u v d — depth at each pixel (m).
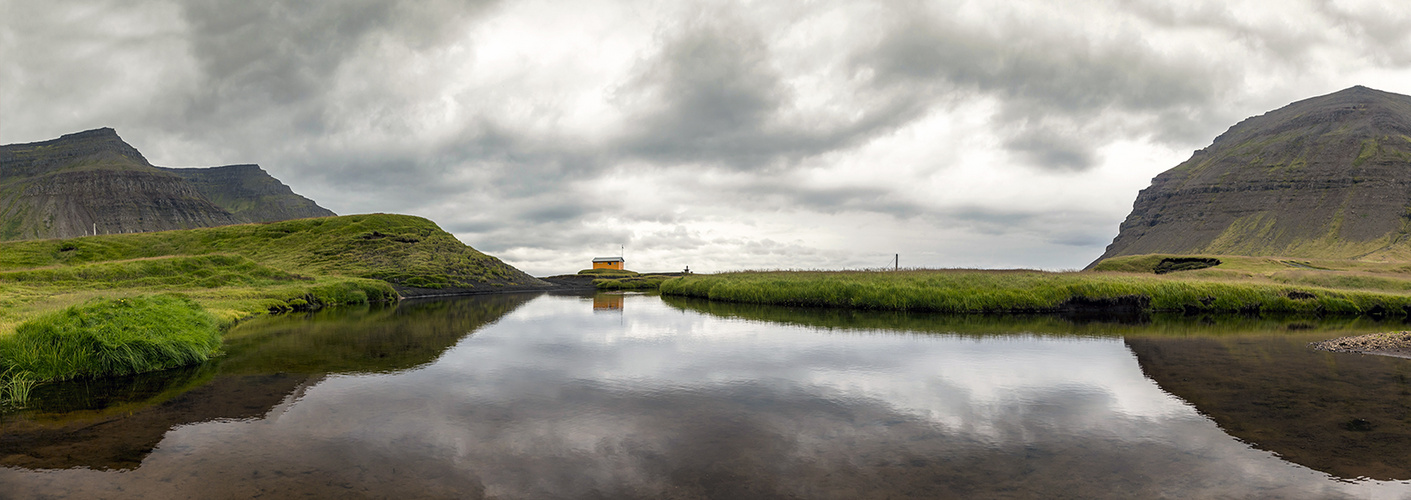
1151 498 6.89
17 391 12.11
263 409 11.16
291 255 92.25
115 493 7.04
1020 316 30.19
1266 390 12.77
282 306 40.34
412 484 7.31
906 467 7.93
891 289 35.50
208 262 55.94
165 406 11.41
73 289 44.31
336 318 33.25
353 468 7.89
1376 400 11.82
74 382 13.76
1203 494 7.02
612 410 11.03
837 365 15.87
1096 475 7.64
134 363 14.93
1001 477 7.55
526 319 31.77
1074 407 11.27
